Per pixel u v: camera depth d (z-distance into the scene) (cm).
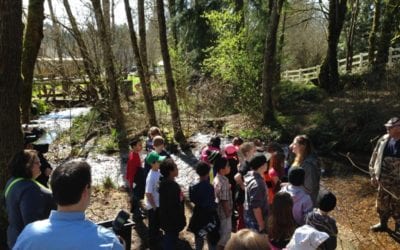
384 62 1986
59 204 214
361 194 873
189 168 1130
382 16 2233
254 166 480
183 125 1614
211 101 1791
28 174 329
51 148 1194
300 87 1931
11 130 488
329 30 1956
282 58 1975
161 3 1334
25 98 905
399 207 629
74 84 1556
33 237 208
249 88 1630
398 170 604
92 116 1484
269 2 1744
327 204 381
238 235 187
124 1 1391
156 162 584
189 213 754
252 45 1680
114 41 1789
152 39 2728
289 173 446
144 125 1538
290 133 1384
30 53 906
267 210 471
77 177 214
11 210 327
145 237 636
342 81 2012
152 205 582
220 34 1794
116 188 897
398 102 1300
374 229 672
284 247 373
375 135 1187
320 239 319
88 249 206
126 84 1725
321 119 1381
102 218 692
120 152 1280
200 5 2236
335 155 1194
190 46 2298
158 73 2027
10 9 475
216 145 681
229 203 531
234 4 1827
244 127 1538
